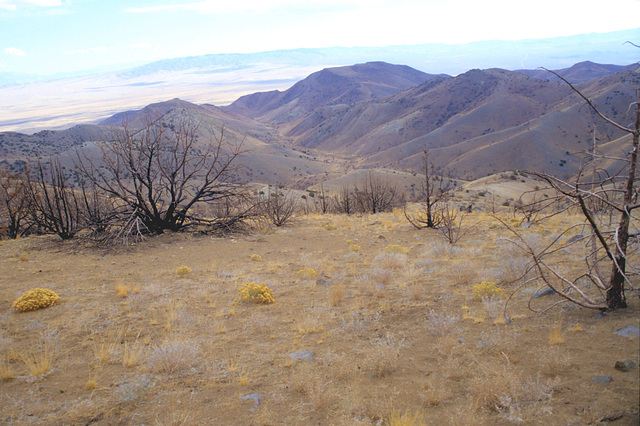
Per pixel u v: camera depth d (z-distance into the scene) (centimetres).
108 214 1539
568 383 380
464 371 442
